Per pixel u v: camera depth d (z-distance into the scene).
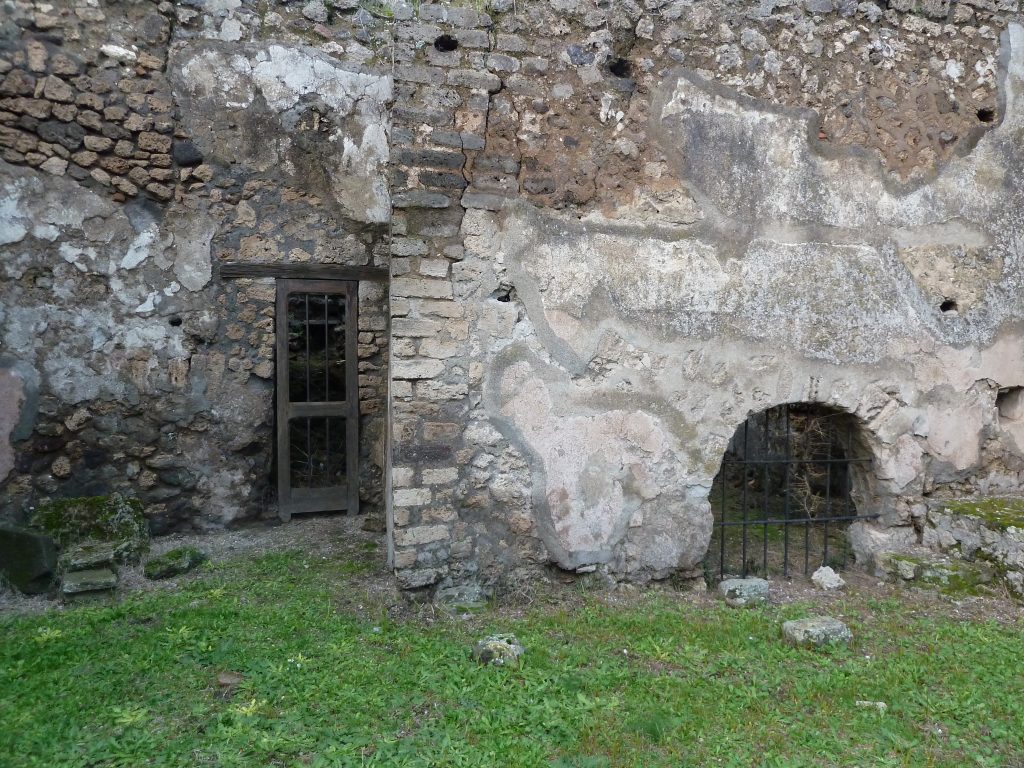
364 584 4.40
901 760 2.72
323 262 6.08
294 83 5.89
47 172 5.19
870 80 4.86
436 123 4.01
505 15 4.16
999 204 5.20
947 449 5.11
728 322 4.55
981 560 4.64
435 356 4.04
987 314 5.17
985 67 5.15
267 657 3.31
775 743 2.80
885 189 4.89
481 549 4.16
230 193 5.76
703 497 4.55
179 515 5.69
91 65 5.28
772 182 4.64
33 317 5.19
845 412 4.92
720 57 4.53
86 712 2.82
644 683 3.22
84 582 4.23
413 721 2.83
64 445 5.32
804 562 5.20
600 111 4.31
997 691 3.27
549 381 4.23
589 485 4.32
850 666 3.50
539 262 4.19
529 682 3.15
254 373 5.89
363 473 6.36
